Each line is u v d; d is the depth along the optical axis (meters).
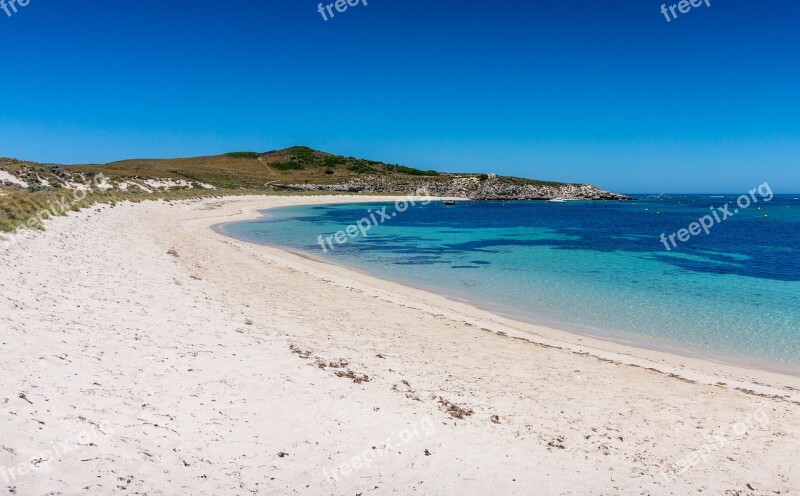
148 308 12.90
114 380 8.02
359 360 11.16
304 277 22.39
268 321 13.86
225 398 8.16
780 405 10.34
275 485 6.07
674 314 18.53
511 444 7.80
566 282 24.44
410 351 12.43
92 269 16.22
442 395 9.54
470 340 14.09
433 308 18.33
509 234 50.66
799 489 7.09
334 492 6.09
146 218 38.88
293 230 47.59
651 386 11.14
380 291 20.88
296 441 7.21
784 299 20.98
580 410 9.45
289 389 8.90
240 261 24.98
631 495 6.68
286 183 131.62
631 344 15.08
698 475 7.32
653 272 27.59
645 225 64.25
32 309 10.74
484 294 21.58
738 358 14.01
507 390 10.20
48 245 18.31
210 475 6.00
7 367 7.59
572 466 7.30
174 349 10.02
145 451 6.18
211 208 64.31
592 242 43.50
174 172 116.62
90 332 10.07
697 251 37.62
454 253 35.19
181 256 23.50
